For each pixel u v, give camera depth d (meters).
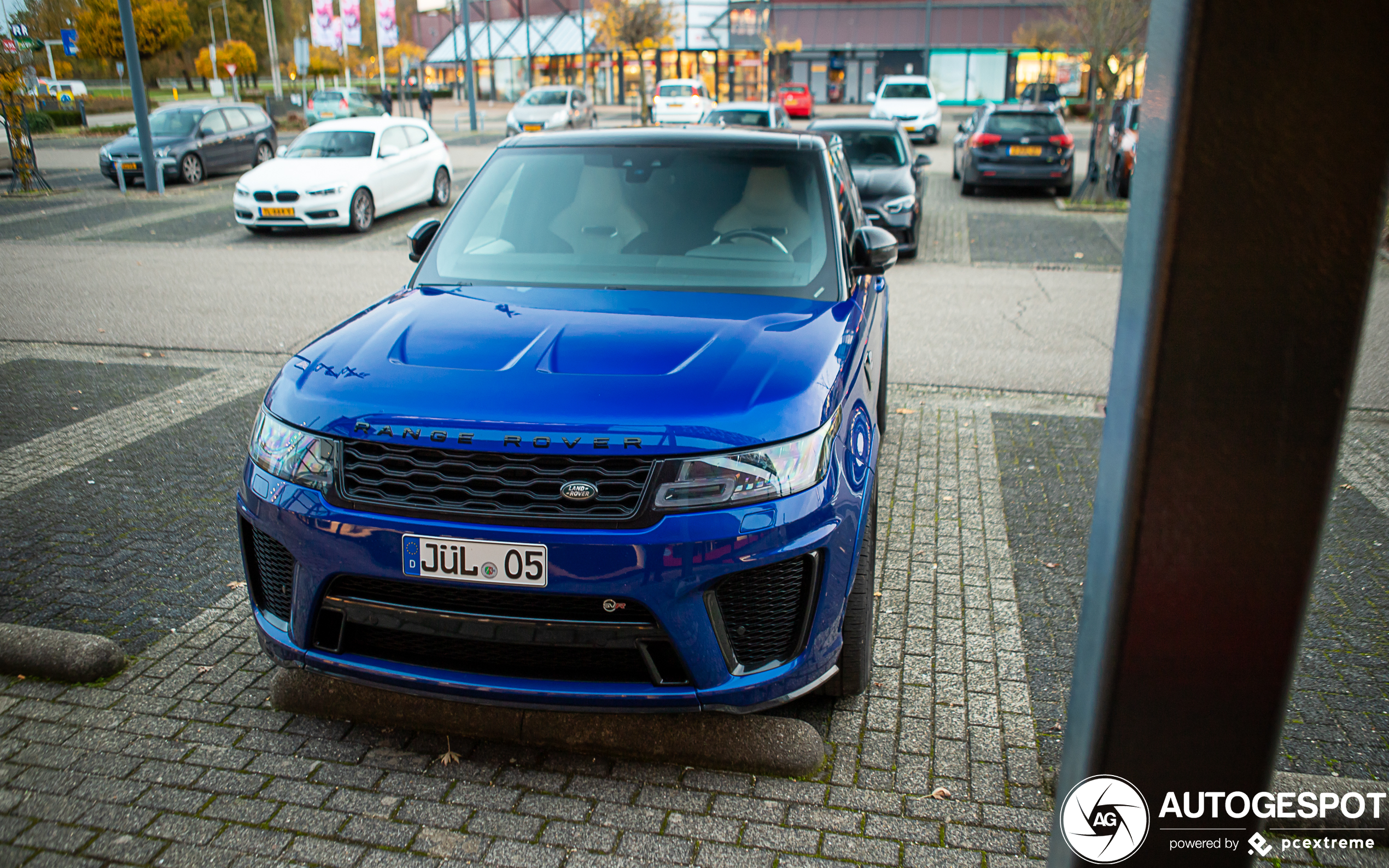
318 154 14.12
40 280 10.05
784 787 2.63
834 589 2.60
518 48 54.72
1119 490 1.25
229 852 2.37
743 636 2.51
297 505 2.49
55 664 3.05
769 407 2.52
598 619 2.40
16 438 5.44
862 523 2.71
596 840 2.42
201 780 2.62
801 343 2.90
